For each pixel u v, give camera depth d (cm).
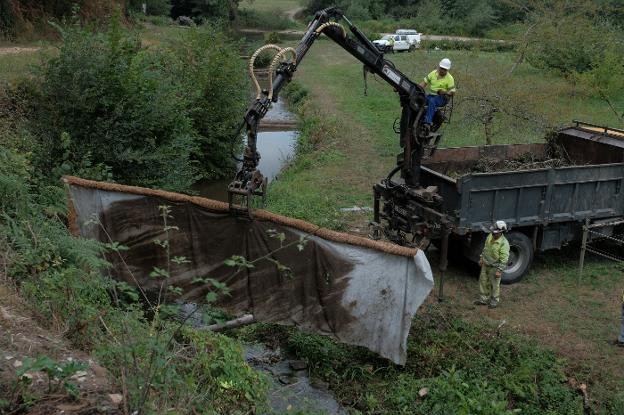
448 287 1091
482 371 823
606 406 776
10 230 802
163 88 1466
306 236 783
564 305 1021
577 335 928
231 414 631
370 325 825
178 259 613
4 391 499
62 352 589
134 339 635
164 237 901
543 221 1098
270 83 838
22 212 866
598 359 866
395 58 3353
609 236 1158
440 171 1295
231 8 6162
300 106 2891
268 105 832
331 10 963
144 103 1402
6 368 532
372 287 811
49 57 1452
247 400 682
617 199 1152
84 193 934
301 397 778
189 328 768
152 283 922
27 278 745
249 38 5603
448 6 5544
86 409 492
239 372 719
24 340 595
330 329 848
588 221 1090
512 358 858
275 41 4475
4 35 2439
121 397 515
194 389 574
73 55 1367
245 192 796
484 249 1008
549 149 1389
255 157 823
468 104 1777
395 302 802
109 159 1359
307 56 4459
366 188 1666
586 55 2698
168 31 3759
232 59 2044
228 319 928
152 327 635
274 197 1577
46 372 518
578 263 1188
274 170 2039
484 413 702
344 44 1004
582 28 2623
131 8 4241
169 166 1482
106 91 1376
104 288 771
